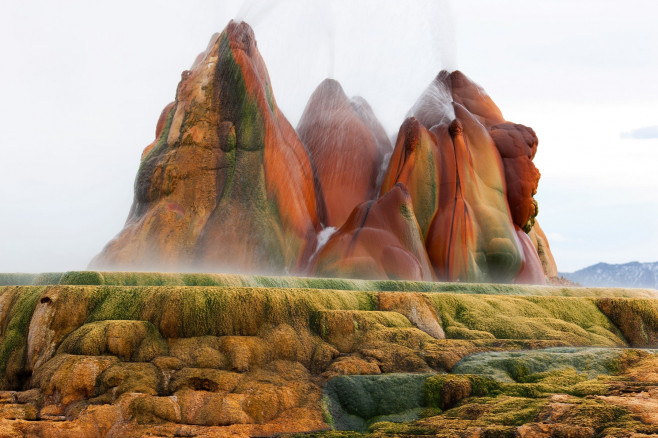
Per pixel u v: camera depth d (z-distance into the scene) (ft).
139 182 86.53
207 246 79.51
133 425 44.50
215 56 89.25
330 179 95.91
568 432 41.11
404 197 87.92
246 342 52.49
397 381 50.60
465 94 106.22
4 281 70.85
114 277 62.39
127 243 80.69
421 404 49.70
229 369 50.67
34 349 53.01
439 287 74.95
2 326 56.85
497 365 53.93
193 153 84.43
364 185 96.78
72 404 47.16
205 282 63.72
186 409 46.29
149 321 53.57
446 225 89.76
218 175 83.97
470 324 64.08
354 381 50.65
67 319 53.88
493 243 91.71
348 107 102.99
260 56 92.58
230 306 54.60
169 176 83.51
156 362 49.90
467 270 88.58
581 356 56.29
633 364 55.72
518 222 99.45
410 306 63.10
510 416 44.78
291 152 90.94
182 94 89.40
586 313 70.54
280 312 56.13
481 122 103.65
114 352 50.47
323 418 48.01
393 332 57.62
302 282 68.95
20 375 53.72
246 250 80.07
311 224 89.76
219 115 86.48
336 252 83.51
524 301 70.03
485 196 94.79
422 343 57.82
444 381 50.21
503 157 100.73
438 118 100.89
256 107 86.84
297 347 54.24
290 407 48.26
